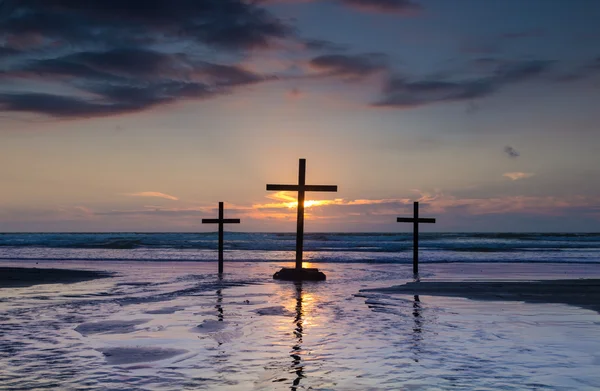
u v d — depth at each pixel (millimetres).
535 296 17703
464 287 20453
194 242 70250
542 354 9070
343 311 14320
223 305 15469
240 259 41719
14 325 11969
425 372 7898
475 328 11695
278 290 19828
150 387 7113
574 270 32094
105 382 7348
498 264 37781
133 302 16141
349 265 35844
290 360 8664
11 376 7645
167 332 11125
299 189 24766
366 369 8094
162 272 28562
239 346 9750
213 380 7469
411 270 31438
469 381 7410
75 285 21281
